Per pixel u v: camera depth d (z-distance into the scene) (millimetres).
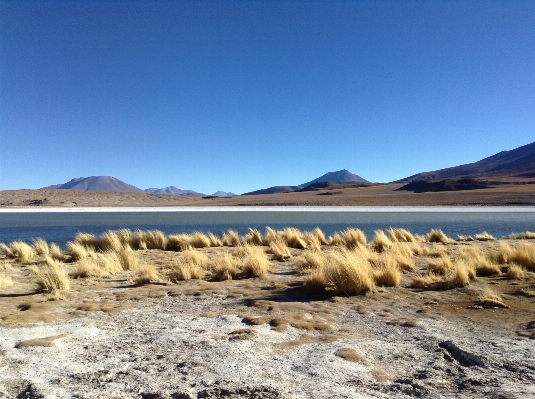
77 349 4441
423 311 6176
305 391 3277
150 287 8258
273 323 5449
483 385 3406
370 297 7121
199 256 11836
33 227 30797
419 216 40688
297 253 14289
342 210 53906
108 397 3178
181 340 4746
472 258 10156
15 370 3797
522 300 6648
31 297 7316
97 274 9891
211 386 3365
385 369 3857
